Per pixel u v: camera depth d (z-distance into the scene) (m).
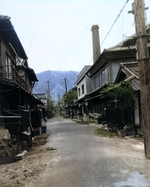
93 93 19.41
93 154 5.97
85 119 23.28
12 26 8.41
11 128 8.41
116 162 4.90
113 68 15.16
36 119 12.82
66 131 13.78
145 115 5.25
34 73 18.52
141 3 5.34
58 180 3.95
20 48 11.83
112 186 3.45
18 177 4.27
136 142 7.68
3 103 8.75
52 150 7.21
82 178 3.94
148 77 5.24
